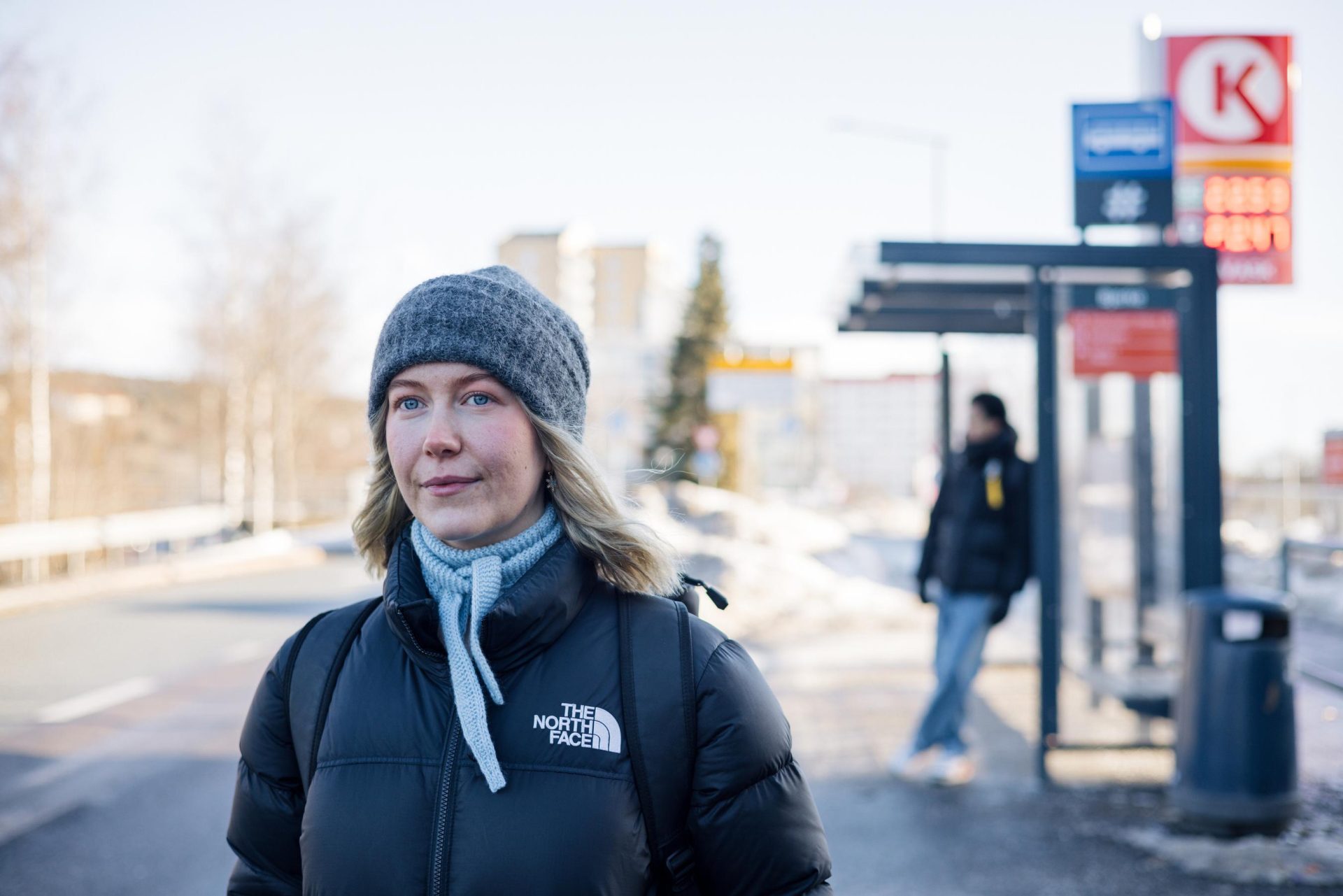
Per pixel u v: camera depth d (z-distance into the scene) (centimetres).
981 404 576
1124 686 672
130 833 500
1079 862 445
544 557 147
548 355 150
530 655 142
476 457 144
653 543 152
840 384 12400
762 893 143
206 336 2608
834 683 841
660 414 4856
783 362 3177
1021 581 567
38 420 1845
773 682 848
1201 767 466
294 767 154
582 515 150
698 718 142
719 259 4922
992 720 713
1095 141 567
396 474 151
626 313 11719
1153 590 710
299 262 2712
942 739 577
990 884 423
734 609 1166
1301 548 570
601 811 134
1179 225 822
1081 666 746
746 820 141
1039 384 565
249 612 1259
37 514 1842
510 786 134
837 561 1838
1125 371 603
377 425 160
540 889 130
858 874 438
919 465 3112
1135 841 467
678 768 139
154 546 1852
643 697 140
